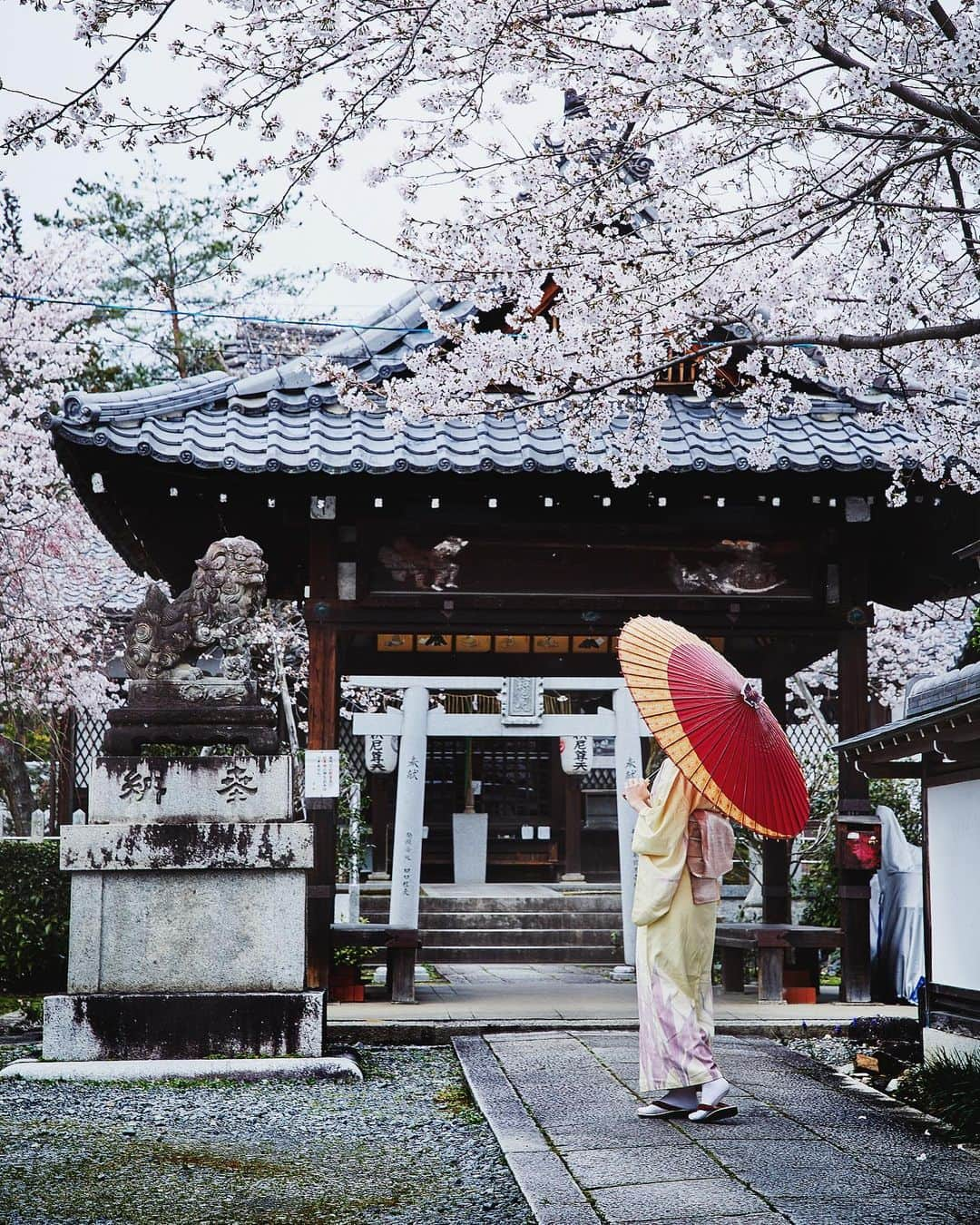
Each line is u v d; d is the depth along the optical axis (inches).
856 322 286.8
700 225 257.1
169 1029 288.4
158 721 299.6
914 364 289.7
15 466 608.4
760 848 504.4
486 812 900.6
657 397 304.0
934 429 302.8
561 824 893.2
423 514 387.5
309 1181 200.7
